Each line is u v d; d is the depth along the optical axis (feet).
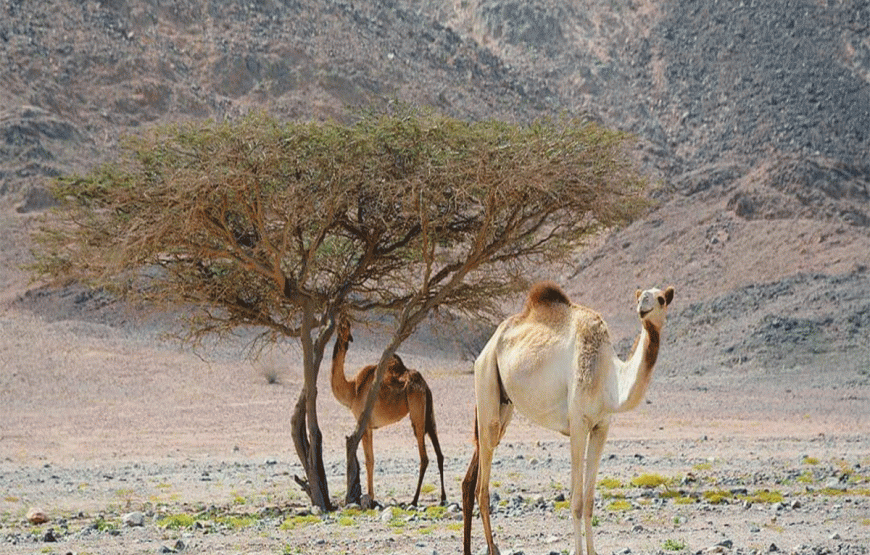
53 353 477.36
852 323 572.92
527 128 164.66
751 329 578.66
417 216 159.43
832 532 107.14
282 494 169.37
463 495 94.38
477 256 161.79
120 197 150.30
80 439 281.13
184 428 309.42
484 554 96.84
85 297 606.14
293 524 123.34
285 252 159.33
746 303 641.81
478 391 93.30
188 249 155.22
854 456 217.36
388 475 189.78
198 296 163.02
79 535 117.19
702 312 645.92
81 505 155.53
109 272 154.81
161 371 451.94
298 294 156.97
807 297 625.82
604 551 97.35
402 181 151.02
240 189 145.18
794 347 547.08
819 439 266.77
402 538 108.68
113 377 434.30
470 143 155.02
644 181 167.84
